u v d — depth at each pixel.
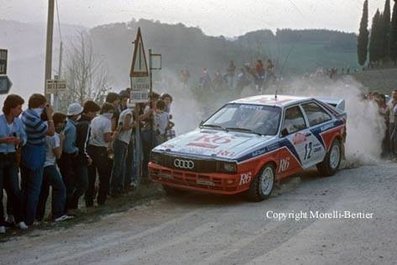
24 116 7.65
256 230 7.51
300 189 10.28
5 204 8.83
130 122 9.52
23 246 6.95
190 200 9.48
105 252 6.65
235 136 9.82
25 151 7.64
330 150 11.41
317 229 7.50
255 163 9.17
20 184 8.06
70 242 7.10
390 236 7.12
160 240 7.12
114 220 8.20
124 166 9.77
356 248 6.62
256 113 10.41
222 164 8.88
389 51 54.97
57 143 7.91
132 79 9.70
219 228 7.64
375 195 9.60
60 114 7.95
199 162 9.00
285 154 9.95
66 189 8.45
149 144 10.70
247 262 6.15
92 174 8.98
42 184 8.06
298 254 6.41
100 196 9.12
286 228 7.58
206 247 6.77
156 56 10.59
